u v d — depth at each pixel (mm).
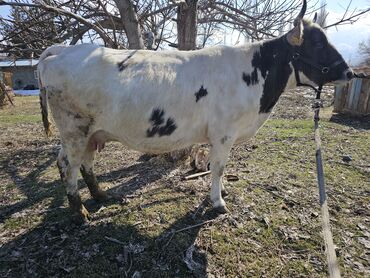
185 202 4000
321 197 2521
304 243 3238
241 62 3490
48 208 3949
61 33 5281
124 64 3123
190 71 3334
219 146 3557
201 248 3150
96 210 3848
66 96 3098
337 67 3490
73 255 3061
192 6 5207
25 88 26344
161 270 2883
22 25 4621
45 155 6180
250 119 3619
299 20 3330
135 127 3246
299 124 8477
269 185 4469
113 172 5102
